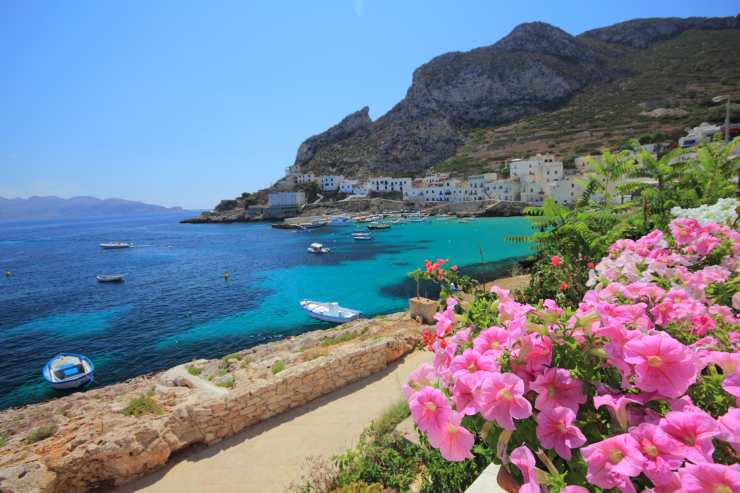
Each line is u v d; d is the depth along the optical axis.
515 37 164.00
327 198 130.50
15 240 106.94
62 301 33.31
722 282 2.61
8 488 5.63
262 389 8.12
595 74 149.38
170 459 7.05
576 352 1.65
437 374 2.04
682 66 130.88
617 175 7.50
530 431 1.66
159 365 19.34
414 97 158.00
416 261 44.84
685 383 1.37
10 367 19.59
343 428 7.61
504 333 1.85
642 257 3.12
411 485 4.64
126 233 115.88
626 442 1.30
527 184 88.75
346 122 175.12
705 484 1.12
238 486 6.23
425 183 116.81
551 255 6.80
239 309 28.50
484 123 148.12
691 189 6.43
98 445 6.48
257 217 126.50
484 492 1.90
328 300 29.88
